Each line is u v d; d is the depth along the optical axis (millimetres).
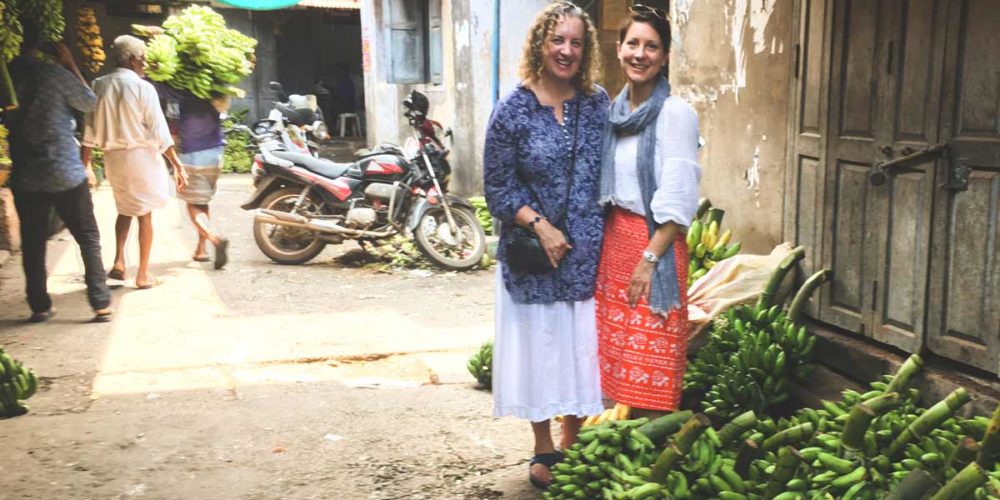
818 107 4227
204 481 3631
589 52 3324
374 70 14820
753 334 4039
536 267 3297
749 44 4883
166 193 6965
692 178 3141
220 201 11891
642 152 3189
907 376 3262
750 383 3842
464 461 3855
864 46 3863
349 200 7957
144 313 6262
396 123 13492
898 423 3117
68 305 6445
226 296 6828
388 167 7996
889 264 3779
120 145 6648
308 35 20438
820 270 4238
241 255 8422
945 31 3412
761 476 3102
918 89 3559
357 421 4316
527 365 3408
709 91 5324
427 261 8047
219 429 4191
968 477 2373
